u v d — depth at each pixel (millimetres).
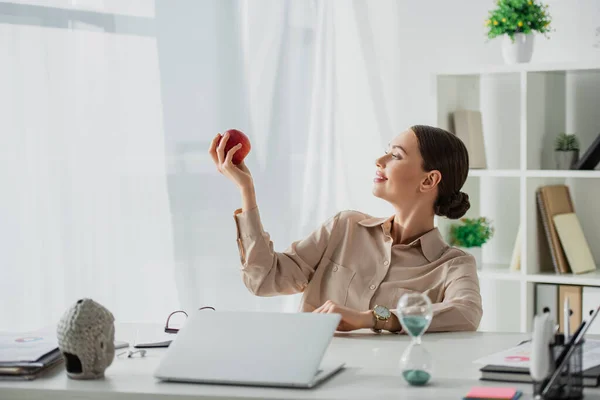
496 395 1410
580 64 3164
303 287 2412
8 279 3479
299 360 1552
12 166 3480
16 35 3479
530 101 3295
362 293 2291
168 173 3904
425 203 2314
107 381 1600
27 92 3510
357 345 1920
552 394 1426
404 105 4004
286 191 4180
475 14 3779
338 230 2412
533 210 3357
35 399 1557
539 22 3344
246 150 2236
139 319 3818
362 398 1441
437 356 1786
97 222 3693
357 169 4137
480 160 3541
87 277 3662
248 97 4105
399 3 3975
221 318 1680
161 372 1592
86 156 3662
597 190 3514
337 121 4172
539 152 3379
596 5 3465
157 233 3875
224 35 4055
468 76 3596
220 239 4031
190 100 3967
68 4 3605
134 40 3793
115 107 3746
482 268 3523
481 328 3717
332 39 4160
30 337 1892
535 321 1407
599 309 1502
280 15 4137
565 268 3359
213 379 1556
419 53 3941
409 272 2270
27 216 3516
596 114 3494
